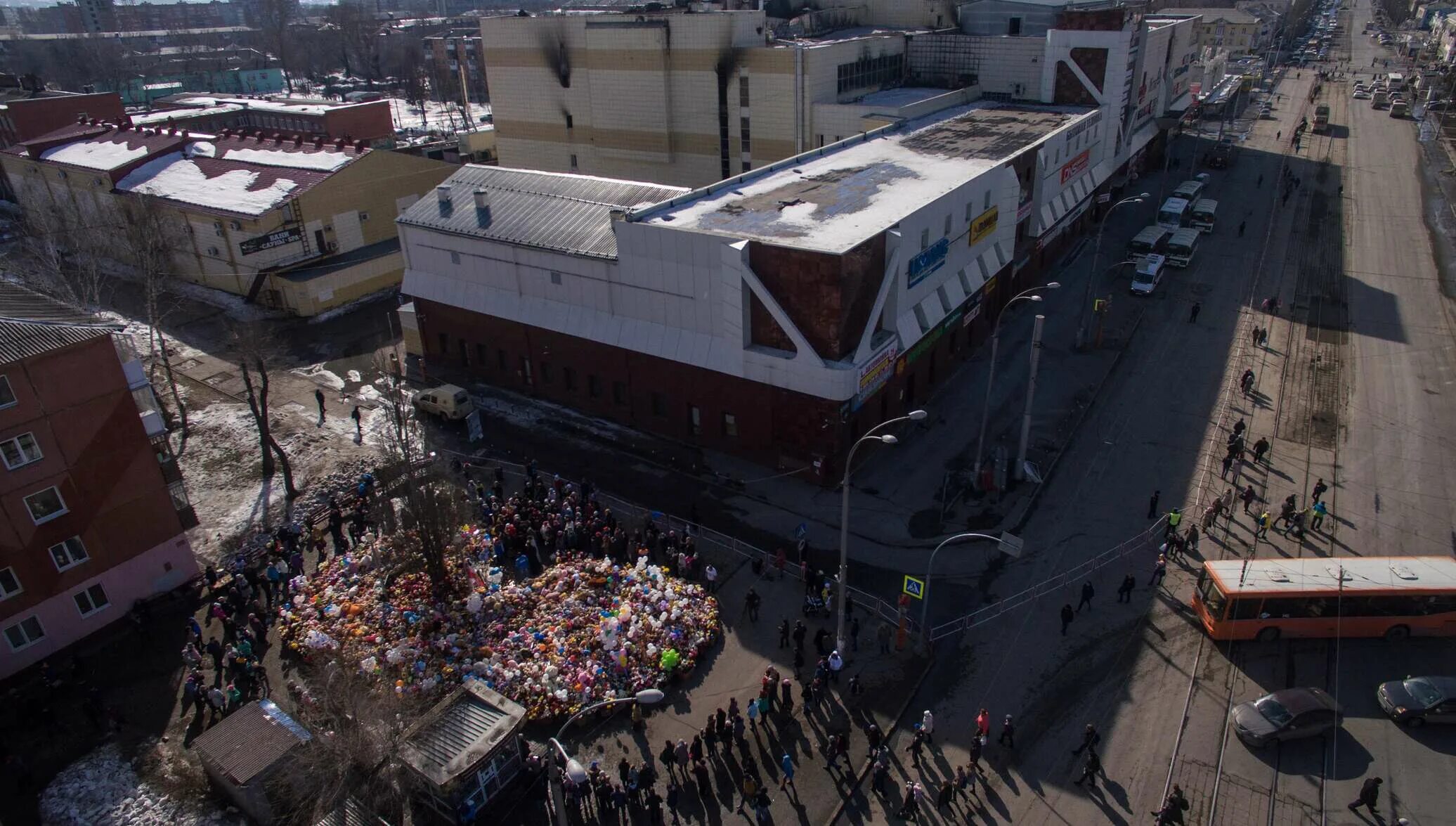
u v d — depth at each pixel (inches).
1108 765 941.2
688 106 2536.9
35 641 1111.6
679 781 935.7
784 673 1079.0
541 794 926.4
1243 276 2362.2
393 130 3944.4
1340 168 3444.9
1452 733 970.7
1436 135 3914.9
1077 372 1852.9
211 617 1193.4
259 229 2231.8
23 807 921.5
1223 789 907.4
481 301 1817.2
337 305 2340.1
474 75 6510.8
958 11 2945.4
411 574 1213.1
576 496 1437.0
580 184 1834.4
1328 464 1483.8
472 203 1857.8
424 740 900.0
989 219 1849.2
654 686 1041.5
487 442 1649.9
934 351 1732.3
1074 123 2337.6
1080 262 2516.0
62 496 1109.1
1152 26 3216.0
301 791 852.0
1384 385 1755.7
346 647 1079.0
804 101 2351.1
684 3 2805.1
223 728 939.3
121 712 1045.8
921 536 1337.4
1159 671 1067.9
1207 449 1544.0
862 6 3184.1
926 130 2274.9
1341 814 877.2
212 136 2869.1
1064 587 1219.9
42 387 1067.9
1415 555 1246.3
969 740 979.9
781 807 904.3
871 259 1382.9
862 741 984.9
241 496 1478.8
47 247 2098.9
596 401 1727.4
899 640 1106.7
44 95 3683.6
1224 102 4384.8
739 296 1393.9
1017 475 1449.3
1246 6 7455.7
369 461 1581.0
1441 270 2370.8
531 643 1087.0
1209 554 1266.0
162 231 2154.3
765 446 1503.4
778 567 1263.5
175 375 1950.1
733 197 1667.1
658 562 1280.8
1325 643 1106.1
